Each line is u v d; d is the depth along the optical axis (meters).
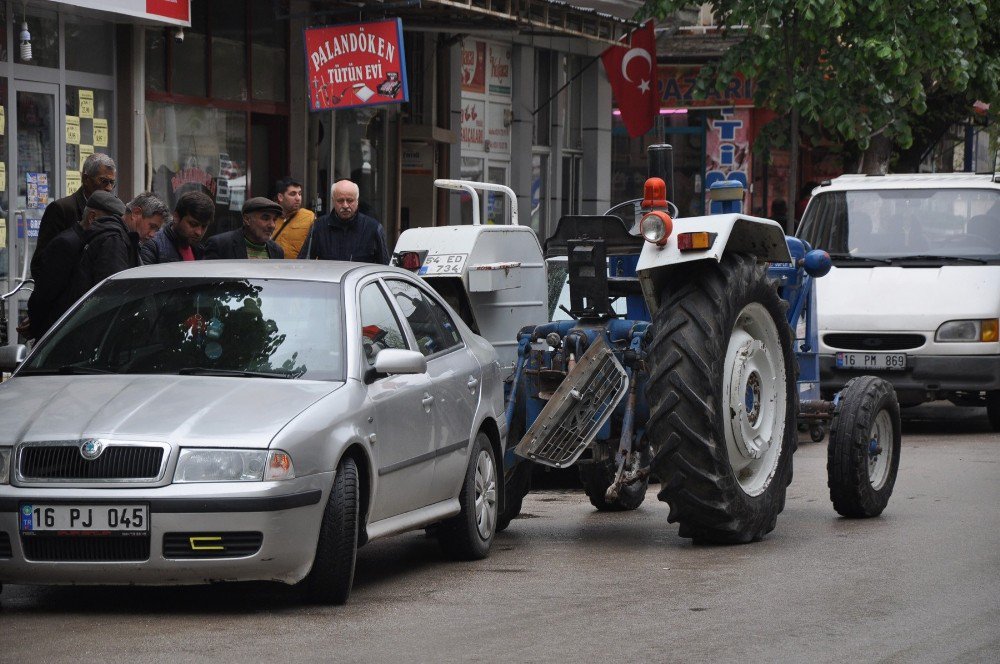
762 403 17.17
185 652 11.60
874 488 18.48
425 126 38.53
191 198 19.31
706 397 15.95
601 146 50.00
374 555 16.47
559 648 11.77
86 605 13.49
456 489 15.70
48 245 17.55
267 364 14.06
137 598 13.84
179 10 27.33
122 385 13.64
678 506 16.16
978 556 15.70
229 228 31.12
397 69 26.67
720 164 57.12
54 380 13.98
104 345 14.46
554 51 47.09
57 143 26.36
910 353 28.16
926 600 13.50
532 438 16.78
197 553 12.52
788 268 22.28
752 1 37.56
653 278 16.55
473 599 13.78
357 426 13.58
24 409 13.21
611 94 50.50
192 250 20.05
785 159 59.72
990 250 29.12
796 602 13.46
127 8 25.97
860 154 45.97
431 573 15.20
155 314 14.68
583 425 16.78
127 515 12.44
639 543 16.98
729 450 16.55
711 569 15.17
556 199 47.69
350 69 26.97
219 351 14.23
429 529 17.75
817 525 17.97
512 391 17.66
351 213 22.50
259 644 11.89
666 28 52.41
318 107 27.20
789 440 17.44
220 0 30.64
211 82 30.41
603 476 19.17
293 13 31.17
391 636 12.20
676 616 12.94
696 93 39.59
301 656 11.49
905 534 17.19
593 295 17.17
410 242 22.50
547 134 47.12
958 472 22.58
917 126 48.03
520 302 23.14
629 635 12.23
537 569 15.38
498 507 17.00
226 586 14.43
